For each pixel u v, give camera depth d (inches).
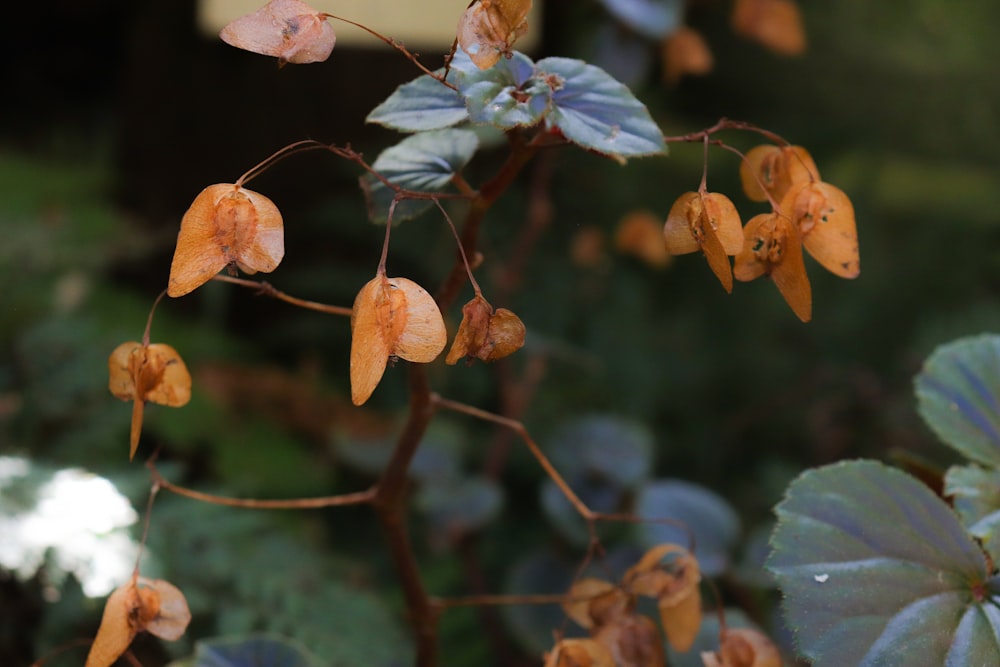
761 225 24.8
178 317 81.0
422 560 55.6
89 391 45.1
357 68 83.4
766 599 38.6
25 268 58.7
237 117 84.3
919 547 25.1
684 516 37.0
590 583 26.6
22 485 33.4
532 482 65.2
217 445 55.6
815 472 25.6
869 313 84.4
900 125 110.9
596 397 74.6
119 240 73.9
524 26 24.1
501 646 45.3
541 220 51.7
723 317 85.5
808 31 112.1
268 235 24.0
